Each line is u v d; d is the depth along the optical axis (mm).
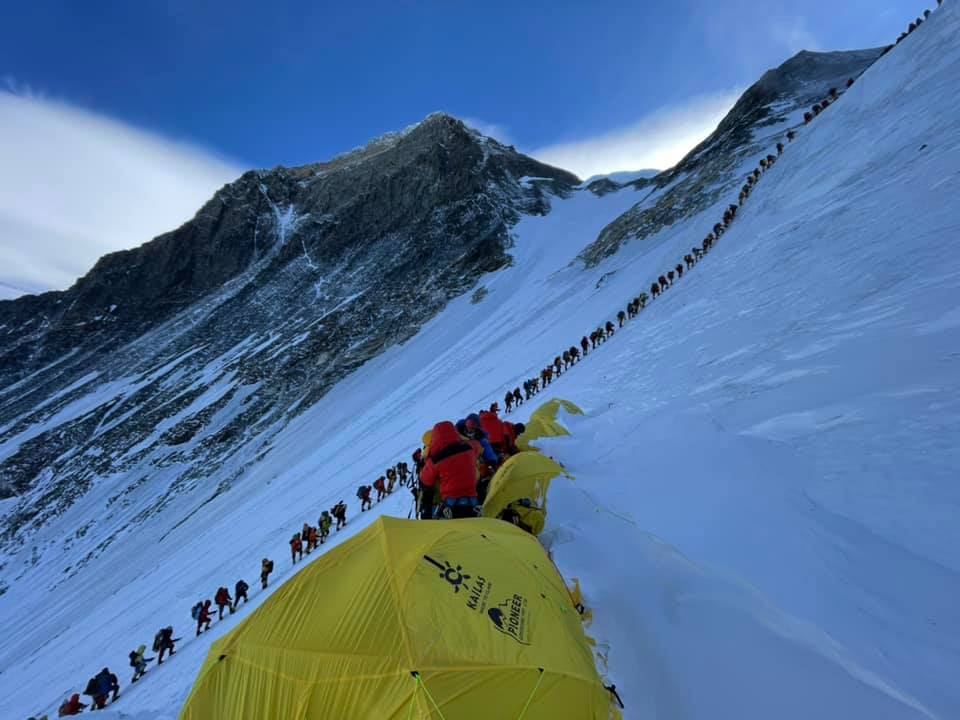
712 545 3586
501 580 2945
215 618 14109
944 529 2857
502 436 6824
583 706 2418
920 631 2408
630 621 3088
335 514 15922
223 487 42000
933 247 6945
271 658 2602
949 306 5109
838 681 2215
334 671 2406
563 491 4984
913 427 3775
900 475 3391
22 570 43344
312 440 41125
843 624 2594
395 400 37594
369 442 28625
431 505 4891
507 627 2631
